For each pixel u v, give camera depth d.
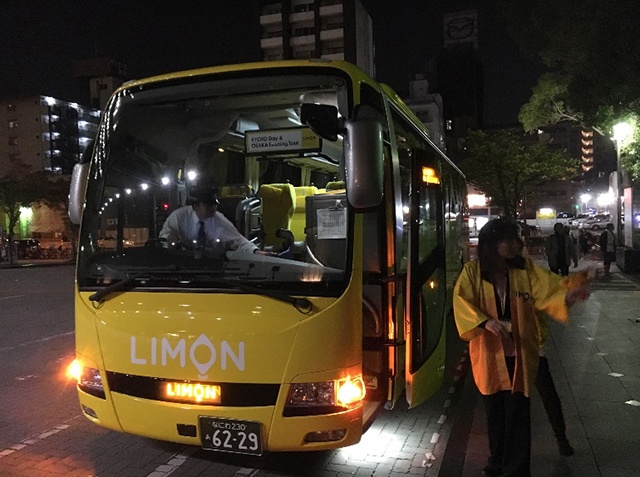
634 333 8.59
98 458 4.59
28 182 41.16
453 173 8.96
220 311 3.51
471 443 4.74
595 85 11.11
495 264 3.65
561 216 64.44
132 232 4.24
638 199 17.72
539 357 3.75
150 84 4.25
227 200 4.88
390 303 3.98
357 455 4.61
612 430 4.79
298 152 4.79
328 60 3.89
